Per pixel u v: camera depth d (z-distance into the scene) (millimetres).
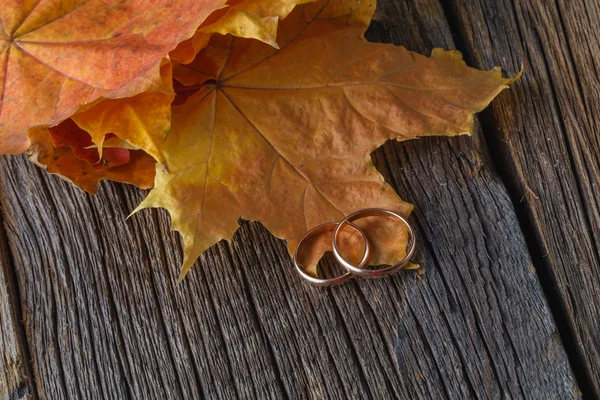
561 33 345
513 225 318
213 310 312
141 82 280
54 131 303
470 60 347
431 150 328
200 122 308
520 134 332
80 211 326
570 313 314
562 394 302
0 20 295
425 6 352
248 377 306
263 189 308
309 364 306
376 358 306
